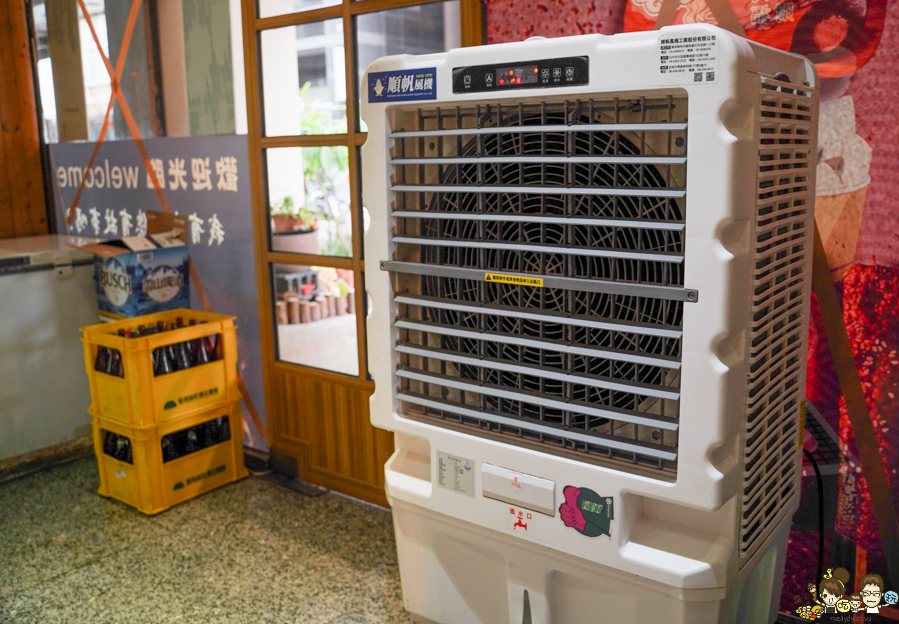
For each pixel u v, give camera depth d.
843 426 1.98
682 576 1.49
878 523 1.97
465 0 2.39
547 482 1.64
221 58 3.19
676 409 1.50
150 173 3.64
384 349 1.86
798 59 1.65
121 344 2.94
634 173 1.50
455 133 1.64
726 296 1.37
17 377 3.55
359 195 2.79
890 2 1.77
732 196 1.34
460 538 1.85
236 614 2.35
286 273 4.86
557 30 2.22
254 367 3.40
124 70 3.64
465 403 1.79
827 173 1.92
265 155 3.10
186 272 3.52
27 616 2.37
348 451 3.07
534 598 1.75
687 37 1.33
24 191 4.25
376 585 2.49
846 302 1.94
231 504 3.10
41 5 4.03
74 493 3.29
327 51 7.26
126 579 2.57
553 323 1.64
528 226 1.67
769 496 1.72
